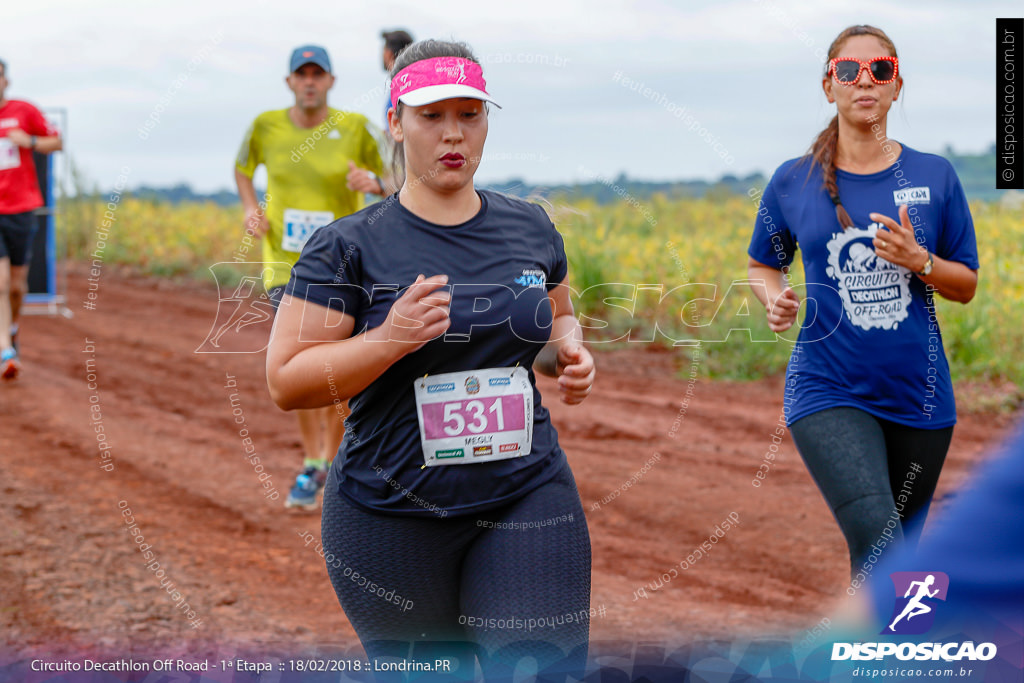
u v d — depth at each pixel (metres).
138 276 44.03
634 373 23.75
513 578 6.25
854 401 8.79
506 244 6.44
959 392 20.50
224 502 14.09
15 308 21.98
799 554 12.25
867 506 8.22
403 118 6.32
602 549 12.50
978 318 22.52
